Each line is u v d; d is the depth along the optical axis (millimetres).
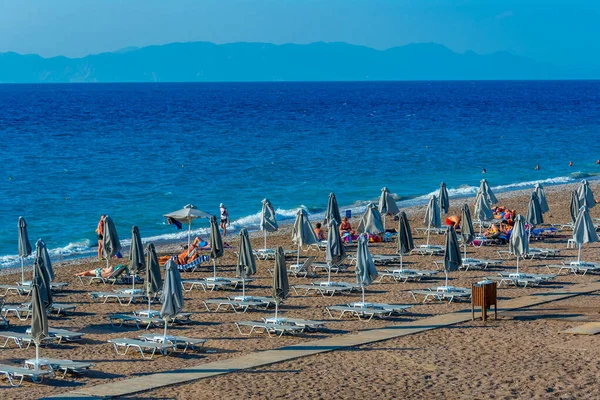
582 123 129875
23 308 23625
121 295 25719
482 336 20547
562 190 59281
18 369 16812
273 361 18188
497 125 125125
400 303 25047
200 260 31734
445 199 40812
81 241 41375
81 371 17469
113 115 151625
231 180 65188
